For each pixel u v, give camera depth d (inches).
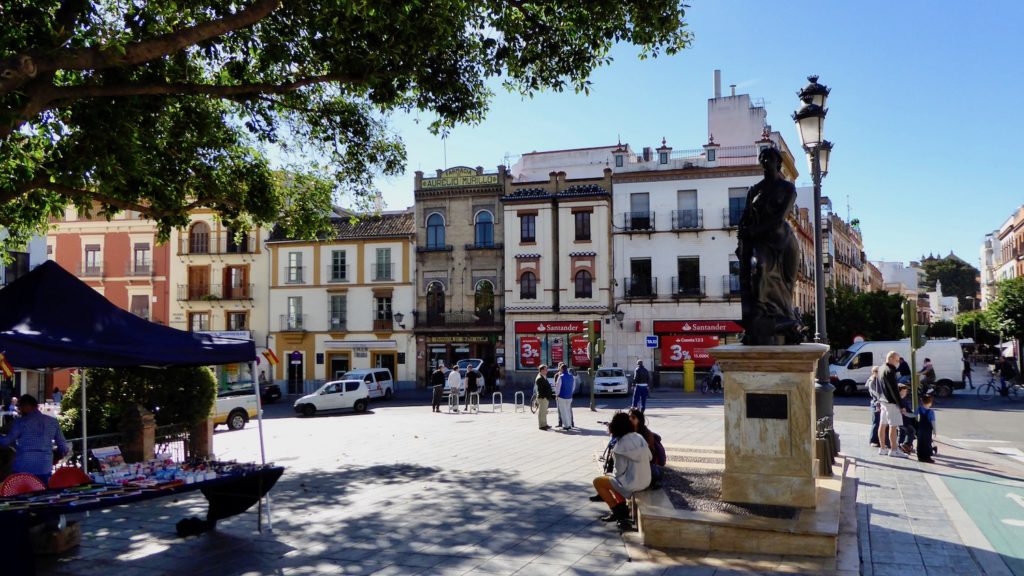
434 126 486.6
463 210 1658.5
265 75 454.3
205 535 306.7
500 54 467.2
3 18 322.7
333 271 1729.8
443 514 333.1
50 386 1341.0
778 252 290.4
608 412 932.6
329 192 625.3
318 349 1724.9
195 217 1787.6
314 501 370.9
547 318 1572.3
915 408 493.4
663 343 1519.4
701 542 258.5
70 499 252.1
